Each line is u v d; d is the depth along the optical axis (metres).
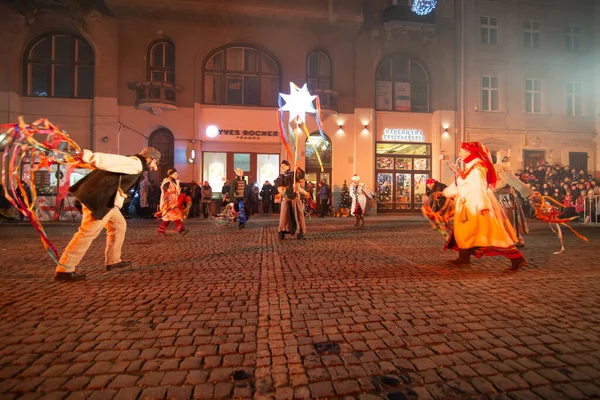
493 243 5.26
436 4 20.75
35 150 4.05
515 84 21.92
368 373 2.41
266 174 20.03
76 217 16.45
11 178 3.84
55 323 3.28
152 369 2.45
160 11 18.39
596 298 4.05
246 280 4.88
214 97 19.88
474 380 2.32
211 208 19.27
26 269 5.54
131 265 5.82
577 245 8.31
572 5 22.52
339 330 3.14
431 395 2.15
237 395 2.15
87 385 2.24
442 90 21.30
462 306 3.78
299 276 5.11
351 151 20.48
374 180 20.62
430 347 2.81
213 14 18.69
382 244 8.38
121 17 18.77
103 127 18.53
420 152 21.52
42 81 18.83
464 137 21.33
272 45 20.00
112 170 4.57
